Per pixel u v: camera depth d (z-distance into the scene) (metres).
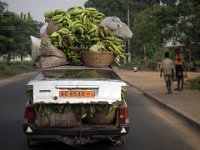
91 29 7.62
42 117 6.83
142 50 54.50
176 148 7.86
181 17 43.53
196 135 9.18
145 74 39.16
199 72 38.84
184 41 43.44
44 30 8.12
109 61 7.45
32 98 6.79
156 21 45.09
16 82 30.38
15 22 46.09
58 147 7.81
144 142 8.34
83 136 6.77
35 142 7.70
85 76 7.23
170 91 17.97
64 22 7.89
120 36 7.70
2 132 9.42
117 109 6.99
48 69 7.46
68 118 6.85
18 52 55.91
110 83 6.75
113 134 6.84
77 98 6.68
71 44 7.58
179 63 19.16
